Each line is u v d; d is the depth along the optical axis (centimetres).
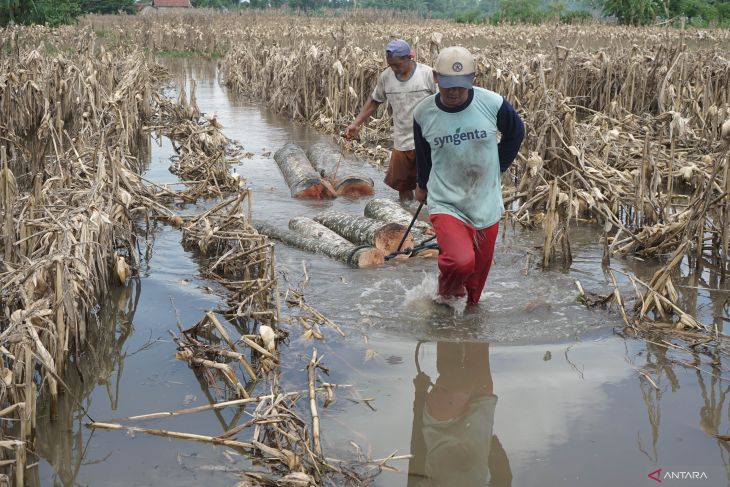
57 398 405
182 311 529
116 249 640
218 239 652
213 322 465
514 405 402
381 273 606
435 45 1375
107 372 440
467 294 533
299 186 845
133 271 602
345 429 377
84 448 360
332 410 395
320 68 1463
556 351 468
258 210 798
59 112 1036
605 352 466
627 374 436
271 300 538
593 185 728
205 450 357
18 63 1229
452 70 453
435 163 494
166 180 929
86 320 488
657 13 3725
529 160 742
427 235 679
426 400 408
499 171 505
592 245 687
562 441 365
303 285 574
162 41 3200
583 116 1438
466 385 426
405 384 427
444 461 349
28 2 2998
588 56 1578
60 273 418
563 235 634
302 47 1536
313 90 1459
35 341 369
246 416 391
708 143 975
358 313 524
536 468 342
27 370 351
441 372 442
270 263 553
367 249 627
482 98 475
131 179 759
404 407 400
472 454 355
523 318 517
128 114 1063
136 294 557
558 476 336
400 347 475
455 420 388
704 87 1115
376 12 4941
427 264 631
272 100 1552
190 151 1036
